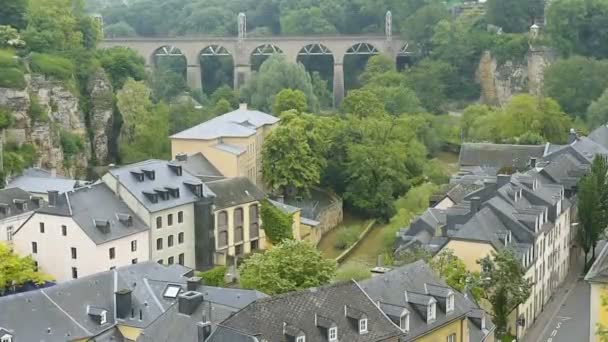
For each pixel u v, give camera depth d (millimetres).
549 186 138250
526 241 117938
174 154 175750
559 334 115188
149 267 97938
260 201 151750
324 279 105562
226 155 172375
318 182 188000
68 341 86750
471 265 111562
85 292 91938
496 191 125000
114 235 126875
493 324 99250
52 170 181625
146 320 89938
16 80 185500
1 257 118562
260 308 72938
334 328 74312
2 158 171375
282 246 107750
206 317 74812
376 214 184500
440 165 199500
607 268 70812
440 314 86562
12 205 138125
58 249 126875
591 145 170375
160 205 134250
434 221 125562
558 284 135875
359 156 185875
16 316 86188
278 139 181250
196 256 141000
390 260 116875
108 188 133875
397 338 79125
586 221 137125
